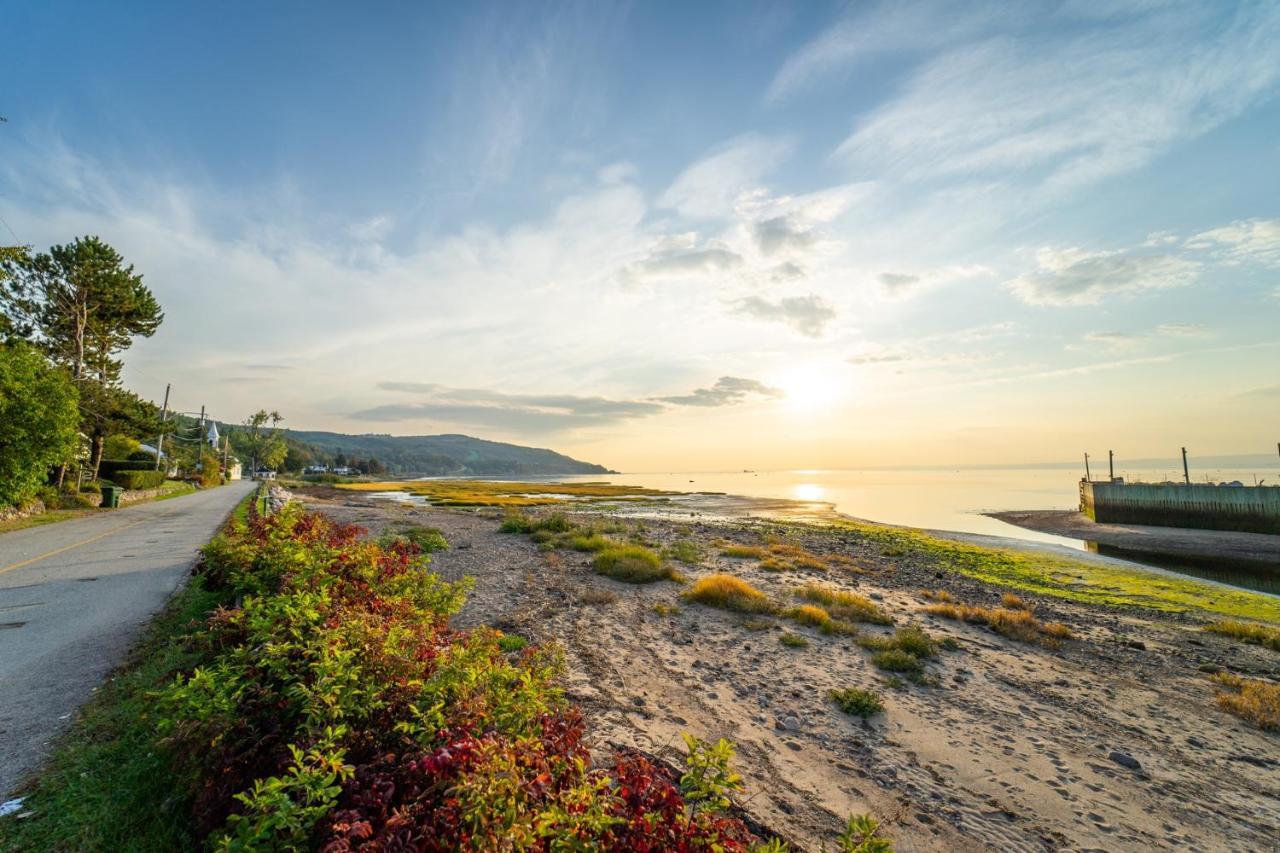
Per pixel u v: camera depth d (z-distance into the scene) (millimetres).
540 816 2385
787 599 14477
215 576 7953
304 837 2314
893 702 8258
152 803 3842
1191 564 25078
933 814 5574
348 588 6258
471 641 4703
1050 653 11055
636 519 40031
